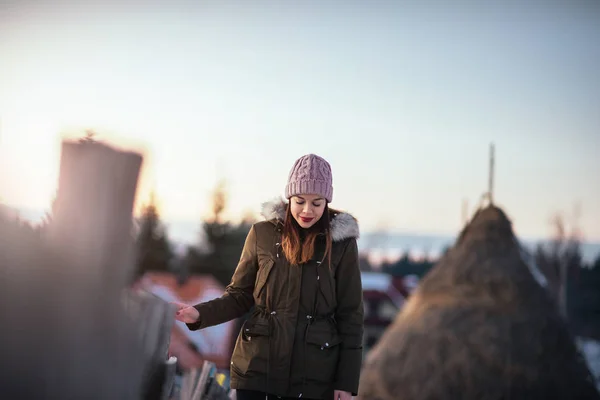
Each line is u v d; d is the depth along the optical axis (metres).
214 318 3.23
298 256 3.14
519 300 10.99
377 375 11.00
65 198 1.93
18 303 1.81
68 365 1.85
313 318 3.15
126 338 1.97
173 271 45.25
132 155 2.00
